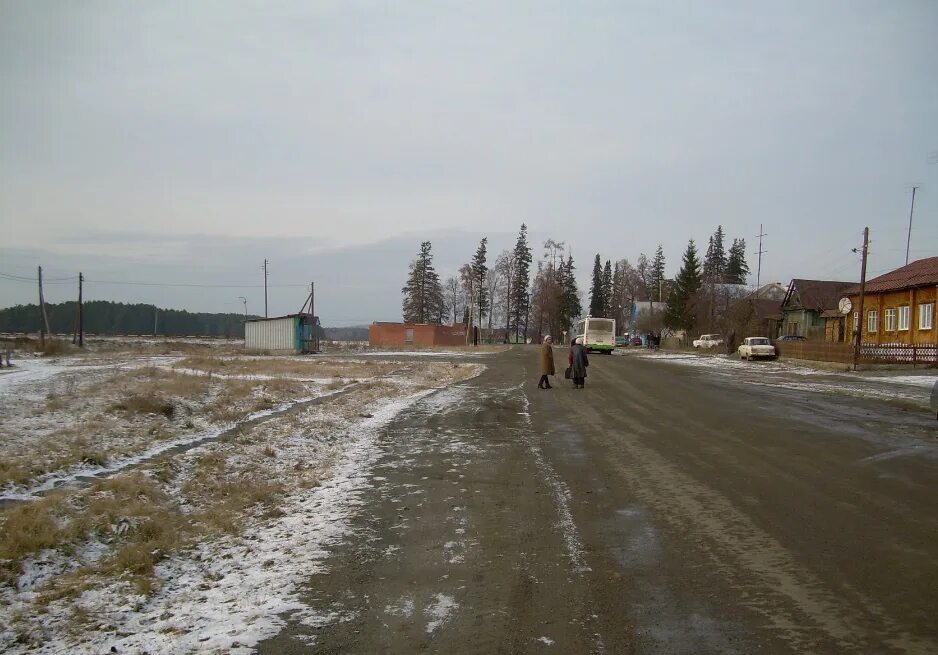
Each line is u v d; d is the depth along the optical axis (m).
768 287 83.69
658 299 102.56
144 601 4.75
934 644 3.96
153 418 13.05
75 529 6.04
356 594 4.85
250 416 14.30
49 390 17.64
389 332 83.12
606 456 10.16
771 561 5.44
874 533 6.16
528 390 21.00
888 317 40.03
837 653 3.86
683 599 4.68
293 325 52.31
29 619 4.42
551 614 4.46
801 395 19.89
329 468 9.42
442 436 12.17
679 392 20.42
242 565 5.51
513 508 7.21
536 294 96.62
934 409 15.90
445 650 3.95
